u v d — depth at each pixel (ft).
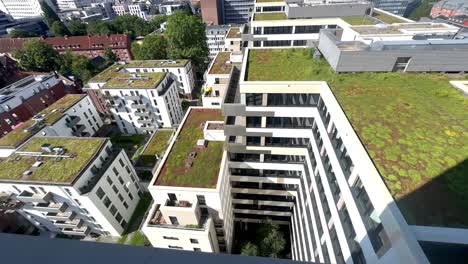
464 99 67.26
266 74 88.58
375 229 44.19
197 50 301.63
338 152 63.00
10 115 203.72
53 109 201.36
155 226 96.89
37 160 134.31
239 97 97.19
